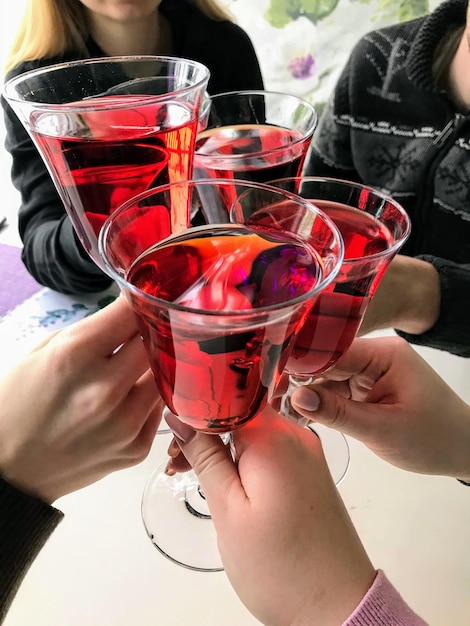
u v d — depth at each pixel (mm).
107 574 231
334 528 184
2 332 347
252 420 197
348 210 238
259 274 175
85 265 355
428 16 459
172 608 220
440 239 475
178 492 262
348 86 498
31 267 380
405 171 476
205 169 266
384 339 269
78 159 216
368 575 182
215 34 521
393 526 250
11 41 528
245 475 189
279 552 179
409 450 245
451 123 433
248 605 194
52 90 248
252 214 209
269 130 320
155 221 196
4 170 575
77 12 461
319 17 675
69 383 197
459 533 247
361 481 268
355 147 509
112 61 256
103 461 222
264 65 719
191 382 163
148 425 236
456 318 324
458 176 439
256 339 148
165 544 241
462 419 254
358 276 189
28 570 221
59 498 245
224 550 190
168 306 133
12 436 204
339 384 293
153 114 224
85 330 196
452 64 454
